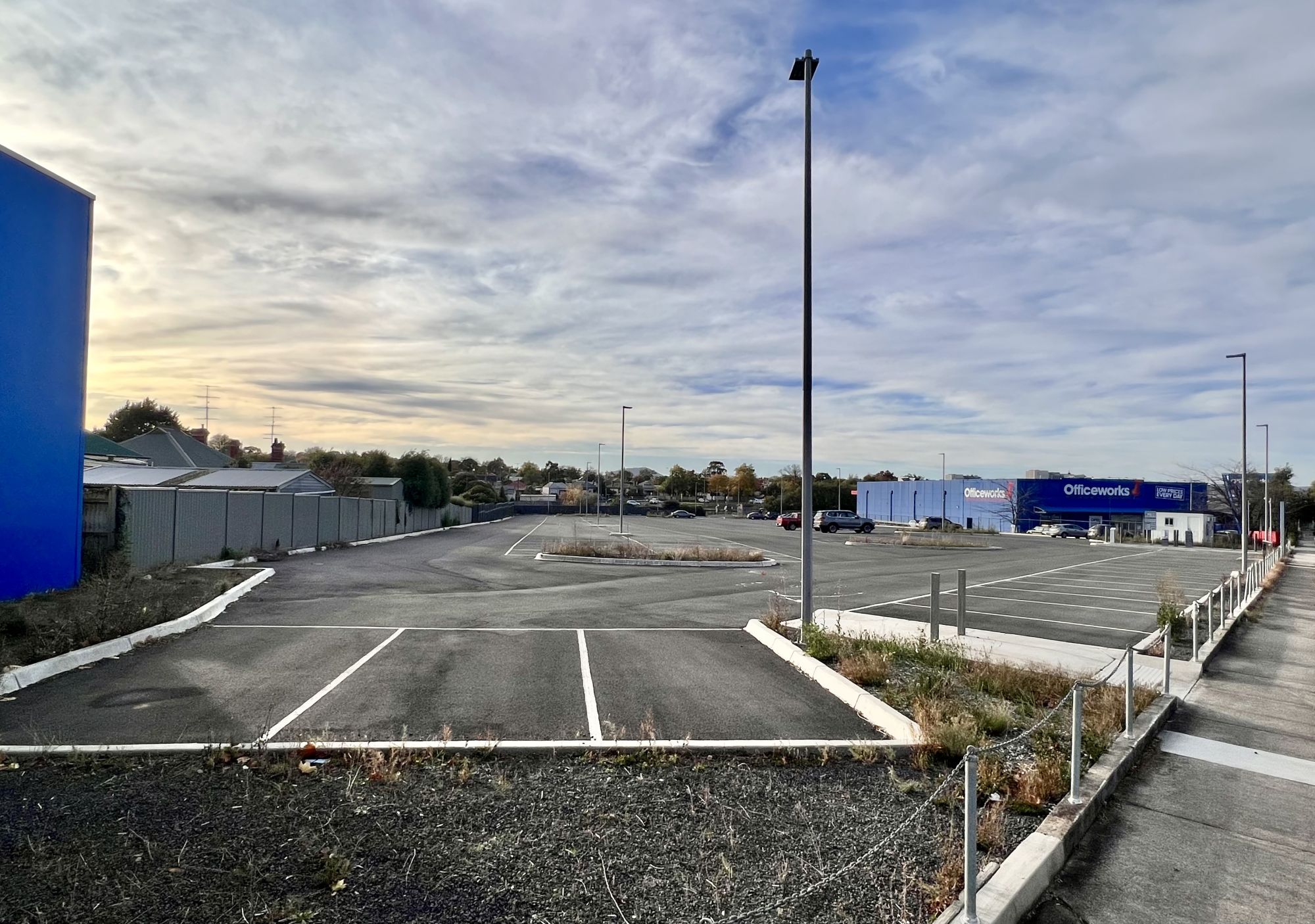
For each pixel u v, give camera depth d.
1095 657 11.50
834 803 5.70
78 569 15.58
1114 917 4.50
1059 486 74.19
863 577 24.14
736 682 9.48
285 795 5.53
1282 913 4.57
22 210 14.01
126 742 6.74
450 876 4.41
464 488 101.38
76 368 15.53
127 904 3.99
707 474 161.88
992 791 6.07
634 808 5.48
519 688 8.97
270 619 13.55
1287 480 80.12
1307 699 9.64
